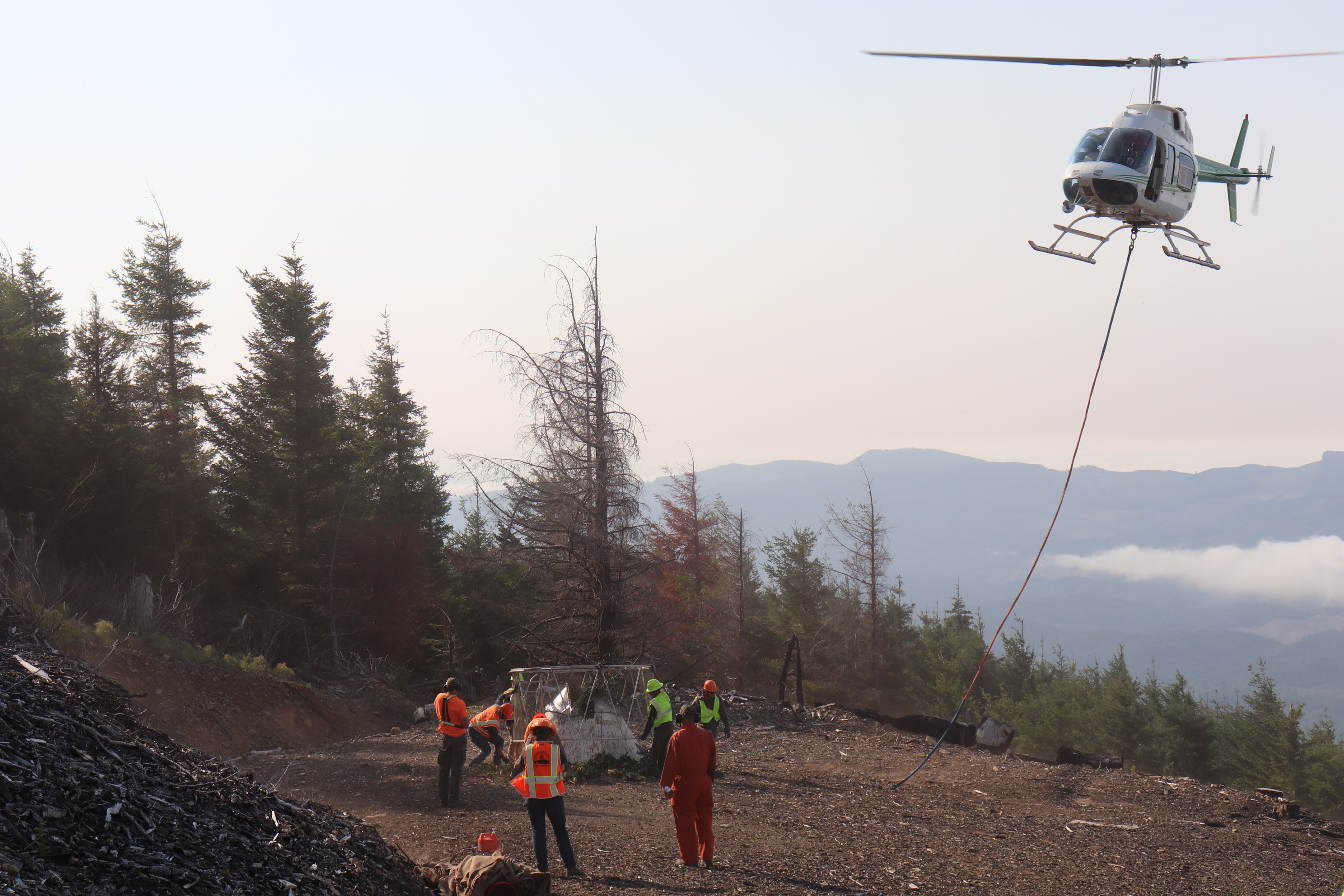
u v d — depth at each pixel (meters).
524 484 23.69
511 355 23.50
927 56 11.95
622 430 23.81
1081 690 69.88
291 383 38.81
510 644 25.86
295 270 39.78
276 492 37.38
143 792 6.12
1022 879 10.15
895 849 11.18
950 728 17.38
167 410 38.69
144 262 40.44
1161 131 14.23
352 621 38.66
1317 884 10.82
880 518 52.66
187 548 34.44
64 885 4.52
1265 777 64.50
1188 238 15.04
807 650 52.41
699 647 41.19
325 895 5.94
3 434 29.66
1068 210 15.45
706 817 9.80
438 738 20.94
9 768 5.45
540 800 9.05
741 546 49.69
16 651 8.41
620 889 8.56
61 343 38.28
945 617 79.62
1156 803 15.48
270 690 21.77
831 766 18.03
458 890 7.24
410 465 47.06
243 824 6.45
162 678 19.14
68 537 28.52
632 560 23.69
